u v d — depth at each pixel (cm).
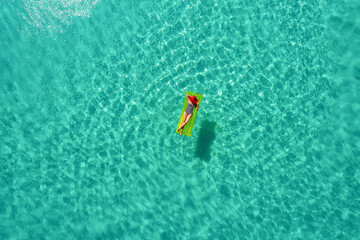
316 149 787
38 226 755
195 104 698
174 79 807
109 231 754
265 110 796
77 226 757
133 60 817
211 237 752
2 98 808
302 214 761
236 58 812
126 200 770
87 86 811
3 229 751
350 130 795
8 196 767
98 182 777
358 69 816
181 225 759
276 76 807
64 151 789
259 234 753
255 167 780
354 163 781
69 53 821
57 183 775
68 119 802
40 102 807
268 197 770
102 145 793
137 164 785
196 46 817
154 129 795
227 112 796
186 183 777
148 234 754
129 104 805
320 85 808
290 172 778
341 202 765
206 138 790
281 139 789
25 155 786
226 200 770
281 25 822
